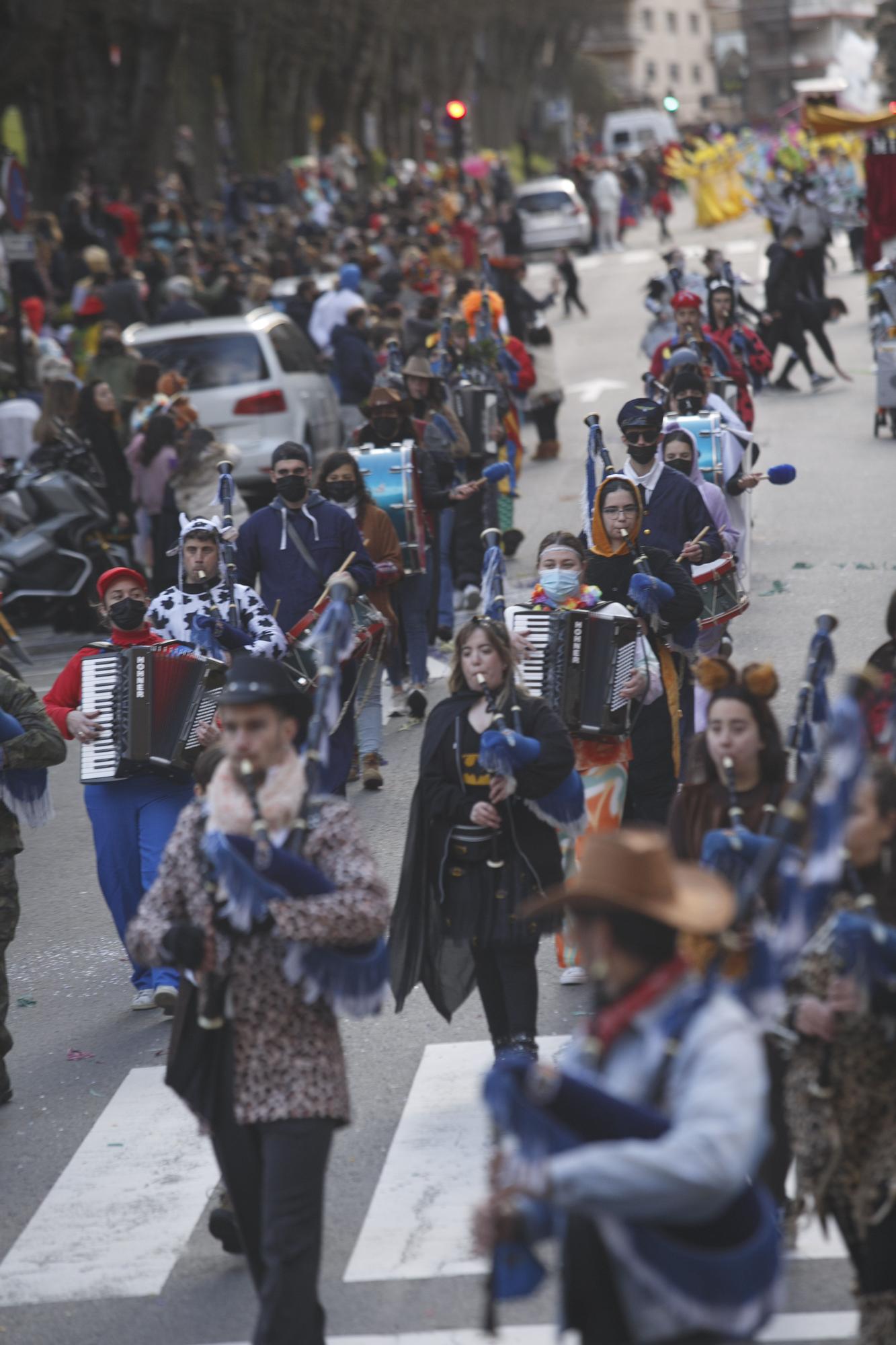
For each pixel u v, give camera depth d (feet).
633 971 33.94
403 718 118.42
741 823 48.57
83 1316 53.67
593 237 494.18
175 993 76.38
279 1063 44.86
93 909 92.53
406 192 456.86
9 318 205.87
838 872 34.35
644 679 70.13
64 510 152.97
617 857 33.86
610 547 79.51
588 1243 33.91
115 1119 67.36
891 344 190.39
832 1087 43.32
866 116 233.96
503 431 150.00
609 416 236.22
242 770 45.09
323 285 268.00
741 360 163.12
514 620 71.10
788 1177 55.83
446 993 64.34
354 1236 56.03
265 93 534.78
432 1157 60.75
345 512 93.15
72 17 372.99
